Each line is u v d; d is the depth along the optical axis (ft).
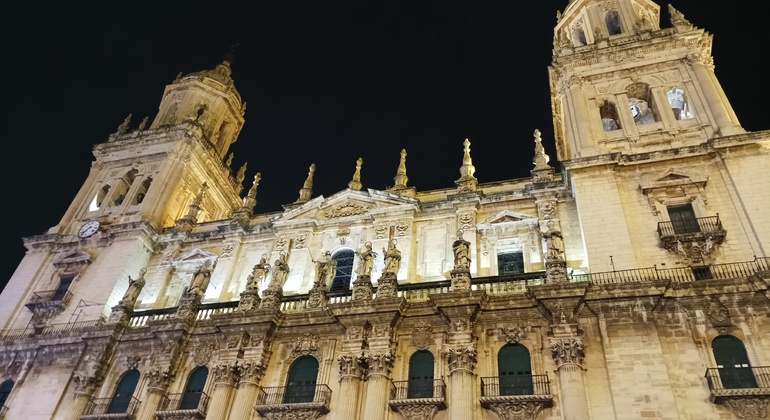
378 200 123.95
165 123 166.71
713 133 105.91
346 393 91.81
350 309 98.43
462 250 101.55
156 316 116.67
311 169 142.82
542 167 118.52
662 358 80.64
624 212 99.55
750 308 82.99
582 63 126.00
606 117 123.85
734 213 94.43
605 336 84.94
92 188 150.61
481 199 115.85
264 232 128.57
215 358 105.60
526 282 97.66
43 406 106.83
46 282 130.72
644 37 124.26
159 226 137.90
